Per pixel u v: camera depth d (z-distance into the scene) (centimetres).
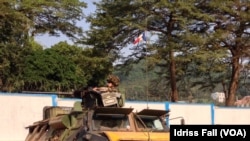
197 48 3766
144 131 1066
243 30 4178
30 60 3759
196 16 3744
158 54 3772
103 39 3825
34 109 2541
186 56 3731
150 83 4694
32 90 3706
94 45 3962
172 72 3984
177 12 3722
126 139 970
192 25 4012
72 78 3809
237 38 4125
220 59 3853
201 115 3200
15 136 2483
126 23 3675
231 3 3953
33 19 4359
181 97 4862
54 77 3772
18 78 3731
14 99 2505
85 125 1039
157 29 3944
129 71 4066
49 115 1430
